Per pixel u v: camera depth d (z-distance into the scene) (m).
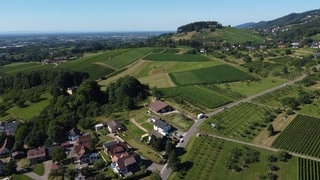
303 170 133.00
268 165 138.00
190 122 187.62
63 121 197.12
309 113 193.00
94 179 137.75
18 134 186.62
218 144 159.25
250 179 130.00
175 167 138.62
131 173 140.75
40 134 183.75
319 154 145.88
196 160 145.75
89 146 167.75
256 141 162.50
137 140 171.50
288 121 183.50
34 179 148.00
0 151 176.00
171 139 167.25
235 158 145.12
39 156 164.62
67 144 178.50
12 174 153.88
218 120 188.25
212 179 131.62
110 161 153.88
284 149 151.88
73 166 154.62
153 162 149.62
